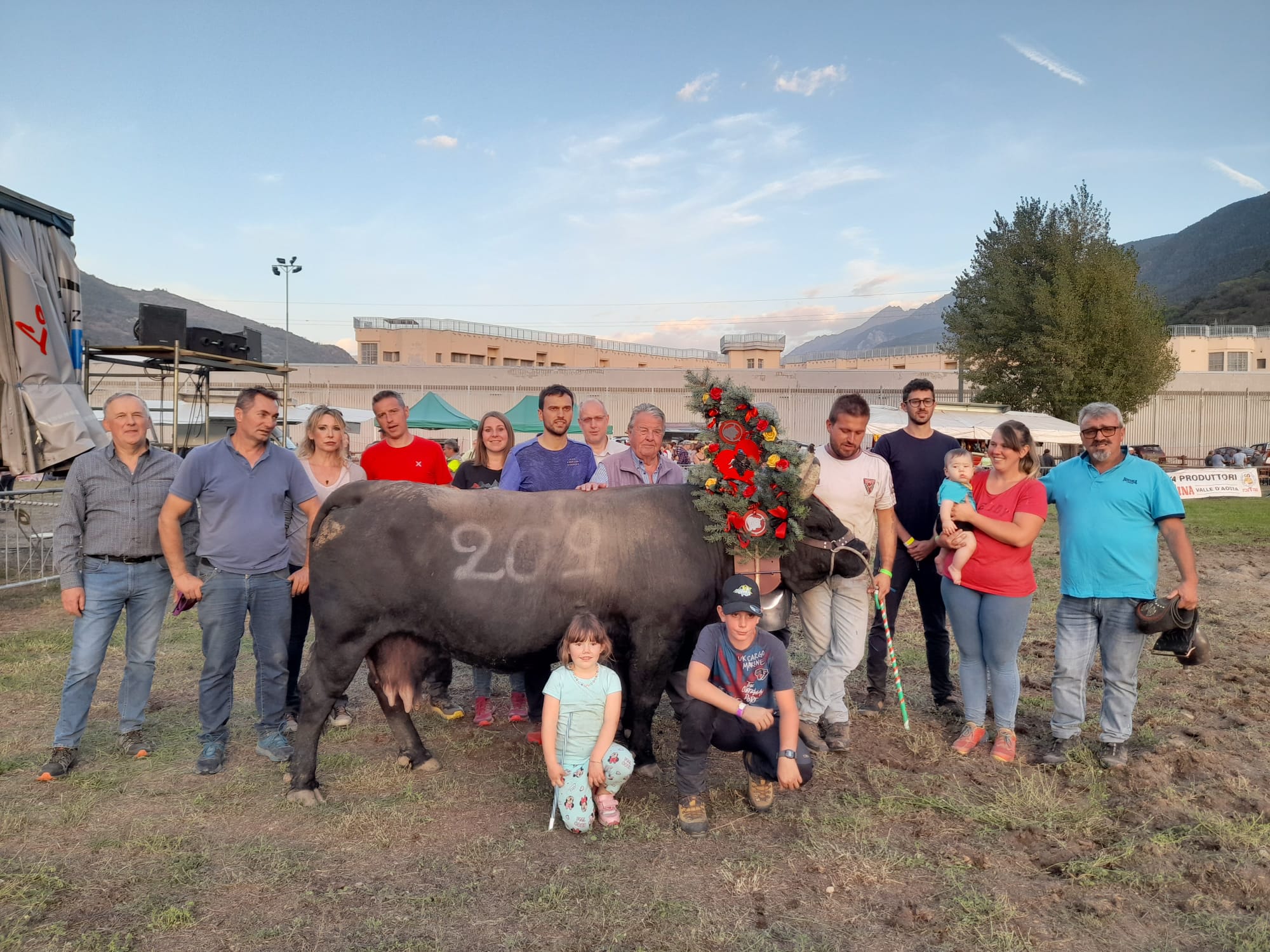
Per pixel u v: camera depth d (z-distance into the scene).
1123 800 4.20
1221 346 57.62
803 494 4.45
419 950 2.89
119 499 4.54
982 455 6.91
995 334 33.12
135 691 4.73
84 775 4.40
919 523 5.58
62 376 9.50
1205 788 4.28
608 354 69.44
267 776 4.46
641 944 2.95
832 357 73.69
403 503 4.21
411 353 58.38
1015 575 4.71
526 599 4.16
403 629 4.23
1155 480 4.50
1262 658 6.83
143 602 4.68
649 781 4.46
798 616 9.07
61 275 9.84
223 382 43.22
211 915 3.12
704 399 4.40
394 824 3.91
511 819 4.00
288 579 4.81
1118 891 3.33
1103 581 4.56
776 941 2.97
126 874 3.41
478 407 45.53
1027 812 4.03
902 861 3.53
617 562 4.23
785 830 3.90
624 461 5.41
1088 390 31.23
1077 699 4.74
